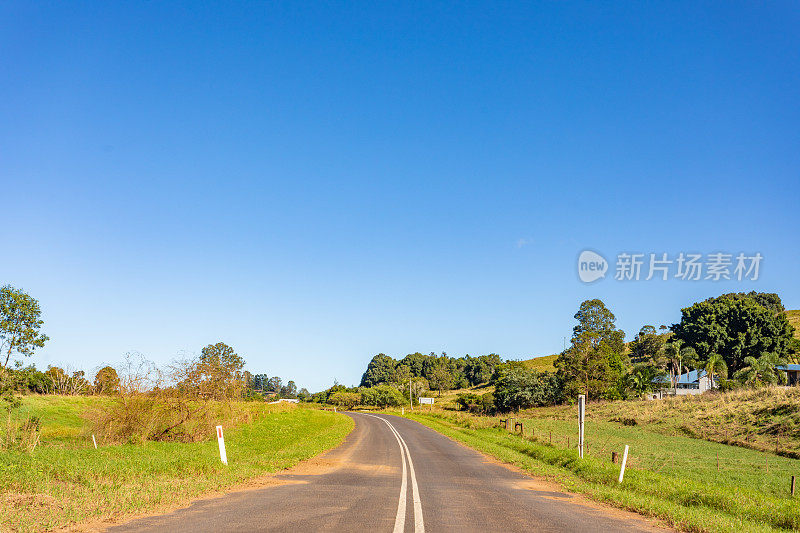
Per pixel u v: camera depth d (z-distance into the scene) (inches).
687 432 1872.5
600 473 705.6
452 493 528.4
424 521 371.9
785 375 2810.0
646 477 692.1
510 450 1129.4
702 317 3462.1
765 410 1846.7
